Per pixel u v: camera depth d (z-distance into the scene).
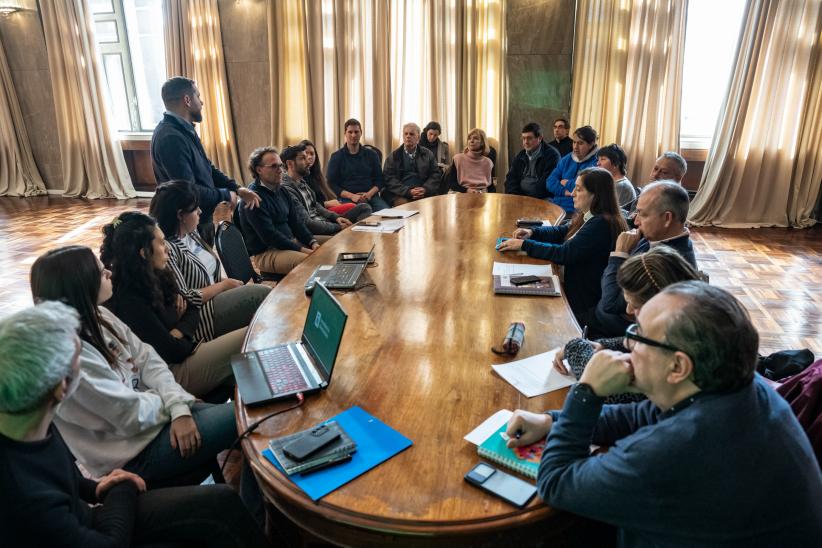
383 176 5.39
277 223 3.55
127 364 1.63
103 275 1.56
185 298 2.16
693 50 6.05
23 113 7.42
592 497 0.90
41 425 1.00
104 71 7.21
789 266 4.54
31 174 7.62
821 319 3.47
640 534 0.96
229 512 1.28
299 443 1.13
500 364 1.49
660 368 0.89
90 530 1.06
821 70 5.39
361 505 0.99
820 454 1.20
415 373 1.45
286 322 1.82
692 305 0.86
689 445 0.83
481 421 1.24
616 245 2.21
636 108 5.81
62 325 1.00
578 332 1.71
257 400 1.31
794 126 5.57
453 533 0.94
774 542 0.84
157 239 1.89
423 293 2.05
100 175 7.37
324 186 4.62
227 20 6.43
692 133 6.29
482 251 2.64
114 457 1.49
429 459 1.12
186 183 2.38
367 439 1.17
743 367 0.84
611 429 1.14
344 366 1.49
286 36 6.32
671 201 1.91
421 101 6.22
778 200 5.82
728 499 0.82
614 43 5.70
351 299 1.99
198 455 1.56
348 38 6.20
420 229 3.13
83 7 6.77
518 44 5.88
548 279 2.18
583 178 2.49
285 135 6.64
